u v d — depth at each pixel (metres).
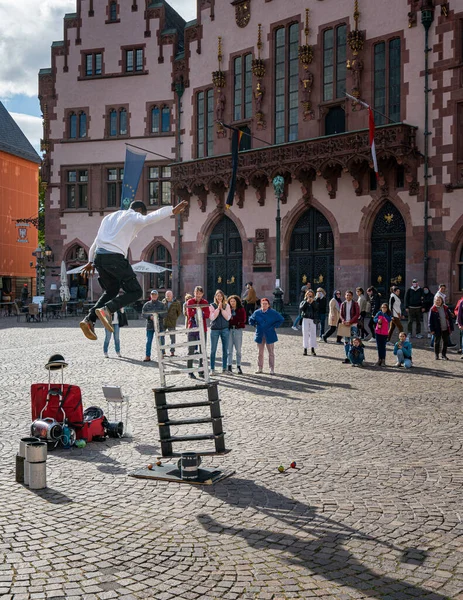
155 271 39.16
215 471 8.34
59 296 45.56
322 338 25.39
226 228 40.28
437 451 9.40
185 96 42.25
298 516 6.87
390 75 33.16
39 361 19.30
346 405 12.77
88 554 5.91
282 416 11.79
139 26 43.62
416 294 25.64
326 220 35.94
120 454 9.39
